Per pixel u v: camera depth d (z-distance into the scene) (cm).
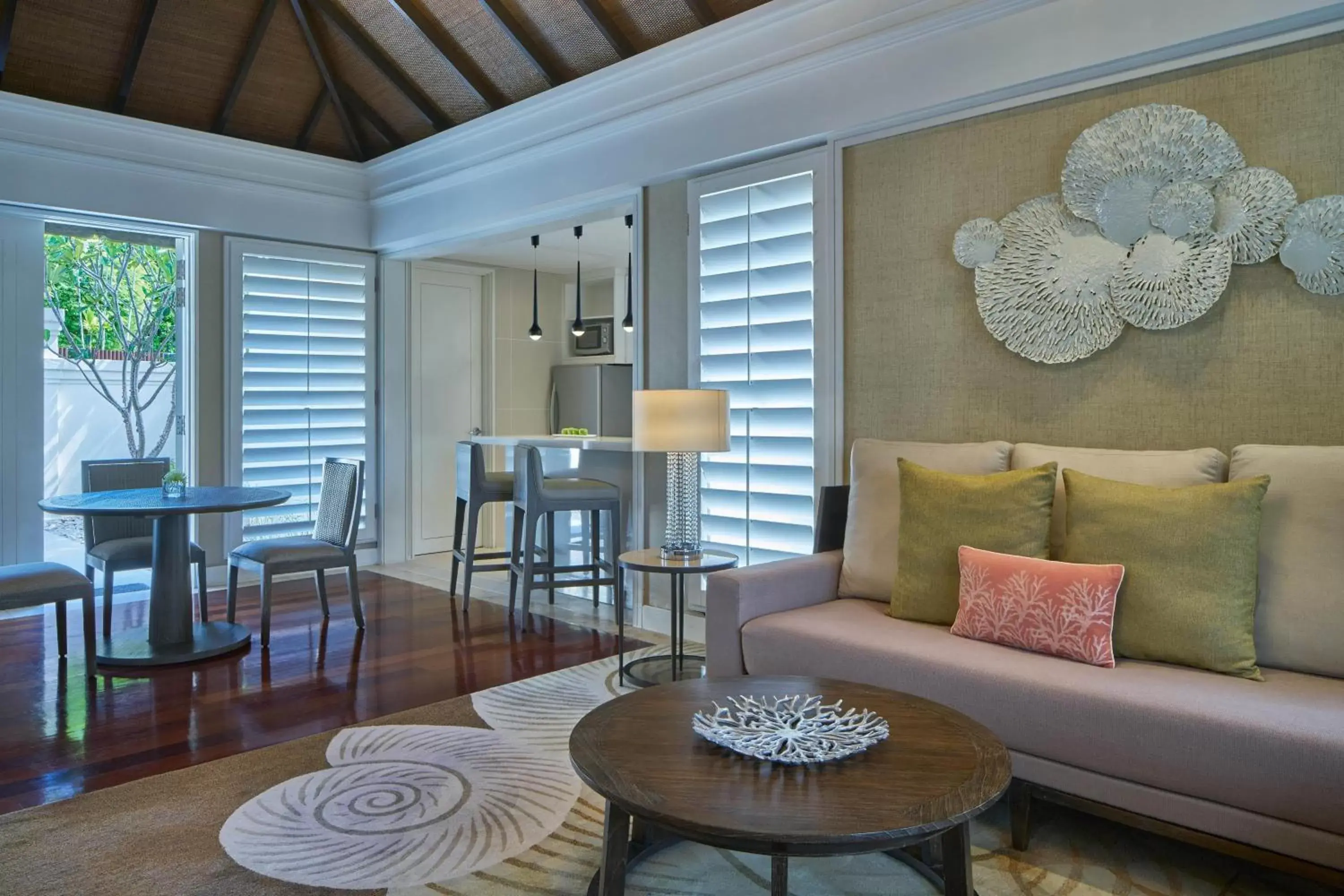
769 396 374
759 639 266
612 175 437
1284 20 244
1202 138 259
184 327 528
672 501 354
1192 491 227
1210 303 258
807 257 360
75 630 427
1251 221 251
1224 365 259
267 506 380
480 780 254
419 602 497
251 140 543
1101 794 199
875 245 340
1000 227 303
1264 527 224
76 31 447
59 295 712
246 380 545
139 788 248
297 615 463
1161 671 214
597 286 763
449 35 466
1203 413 263
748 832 137
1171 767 187
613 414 720
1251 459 233
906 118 328
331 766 264
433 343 661
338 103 540
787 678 221
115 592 523
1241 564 217
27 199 460
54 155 466
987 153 309
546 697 330
